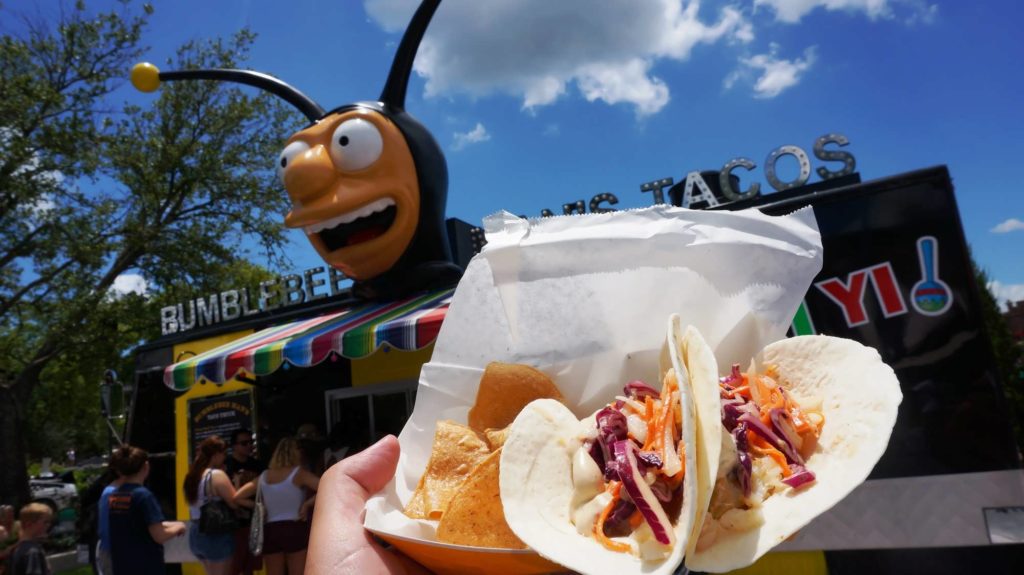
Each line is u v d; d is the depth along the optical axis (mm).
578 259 1608
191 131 17969
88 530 6762
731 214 1564
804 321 3541
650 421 1224
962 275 3205
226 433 6887
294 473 5371
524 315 1667
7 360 19766
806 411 1231
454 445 1659
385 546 1456
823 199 3607
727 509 1100
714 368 1088
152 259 17328
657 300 1549
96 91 17188
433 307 5113
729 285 1518
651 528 1031
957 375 3152
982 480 3043
